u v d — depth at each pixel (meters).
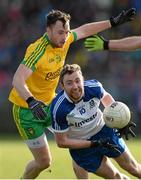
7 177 28.78
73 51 61.66
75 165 23.00
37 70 22.22
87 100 19.98
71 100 19.70
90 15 65.88
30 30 65.38
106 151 20.61
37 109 20.02
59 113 19.62
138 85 58.28
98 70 60.31
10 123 56.81
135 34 65.19
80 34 23.05
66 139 20.06
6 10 68.25
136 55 61.84
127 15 23.06
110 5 67.50
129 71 60.28
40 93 22.83
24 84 21.02
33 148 23.12
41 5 67.69
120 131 20.30
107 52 61.78
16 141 48.84
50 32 21.52
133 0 67.81
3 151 40.81
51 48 22.09
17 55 62.88
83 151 20.66
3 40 65.12
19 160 35.88
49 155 23.33
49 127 23.41
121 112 19.89
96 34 23.28
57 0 67.12
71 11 66.06
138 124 55.72
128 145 43.47
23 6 68.19
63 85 19.53
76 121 20.02
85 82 20.22
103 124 20.62
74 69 19.38
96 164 20.75
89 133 20.53
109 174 20.83
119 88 57.62
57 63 22.44
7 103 57.12
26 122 23.02
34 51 21.84
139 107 56.06
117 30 65.06
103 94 20.36
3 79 59.06
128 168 20.95
